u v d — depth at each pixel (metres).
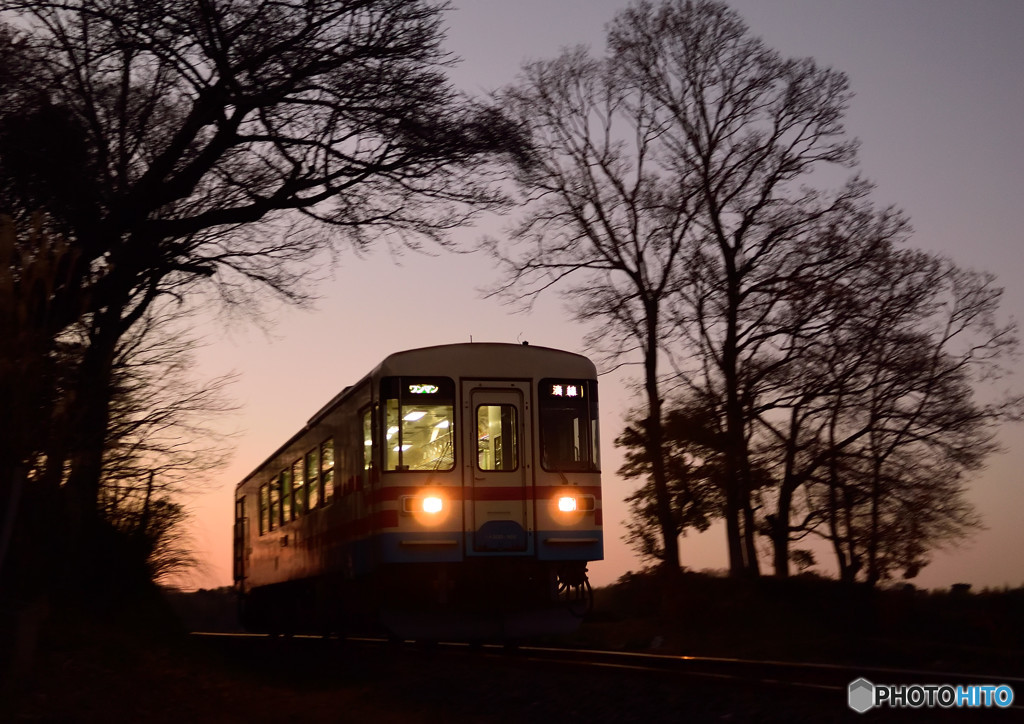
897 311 28.86
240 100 14.58
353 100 14.67
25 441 9.38
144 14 14.08
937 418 28.75
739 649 18.20
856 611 21.66
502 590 13.92
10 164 14.15
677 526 28.14
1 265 9.02
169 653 13.93
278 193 15.40
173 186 15.05
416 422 13.68
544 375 14.13
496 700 10.57
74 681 10.61
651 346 27.83
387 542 13.30
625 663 13.41
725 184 28.42
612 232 27.77
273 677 13.58
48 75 14.41
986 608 20.14
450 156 15.12
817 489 29.42
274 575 21.14
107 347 12.89
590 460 14.09
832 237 27.98
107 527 14.84
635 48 28.20
